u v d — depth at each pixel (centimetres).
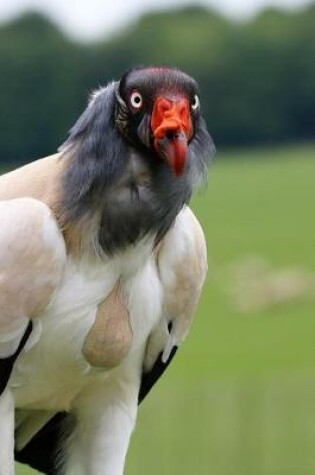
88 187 631
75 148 636
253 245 3803
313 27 6694
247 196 4578
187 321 681
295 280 3319
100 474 688
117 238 638
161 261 663
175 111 605
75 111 6112
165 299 669
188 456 1533
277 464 1532
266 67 6575
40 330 646
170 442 1566
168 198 634
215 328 2956
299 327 2945
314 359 2561
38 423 703
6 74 6128
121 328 653
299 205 4397
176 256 663
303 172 5134
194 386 1947
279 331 2923
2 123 5944
